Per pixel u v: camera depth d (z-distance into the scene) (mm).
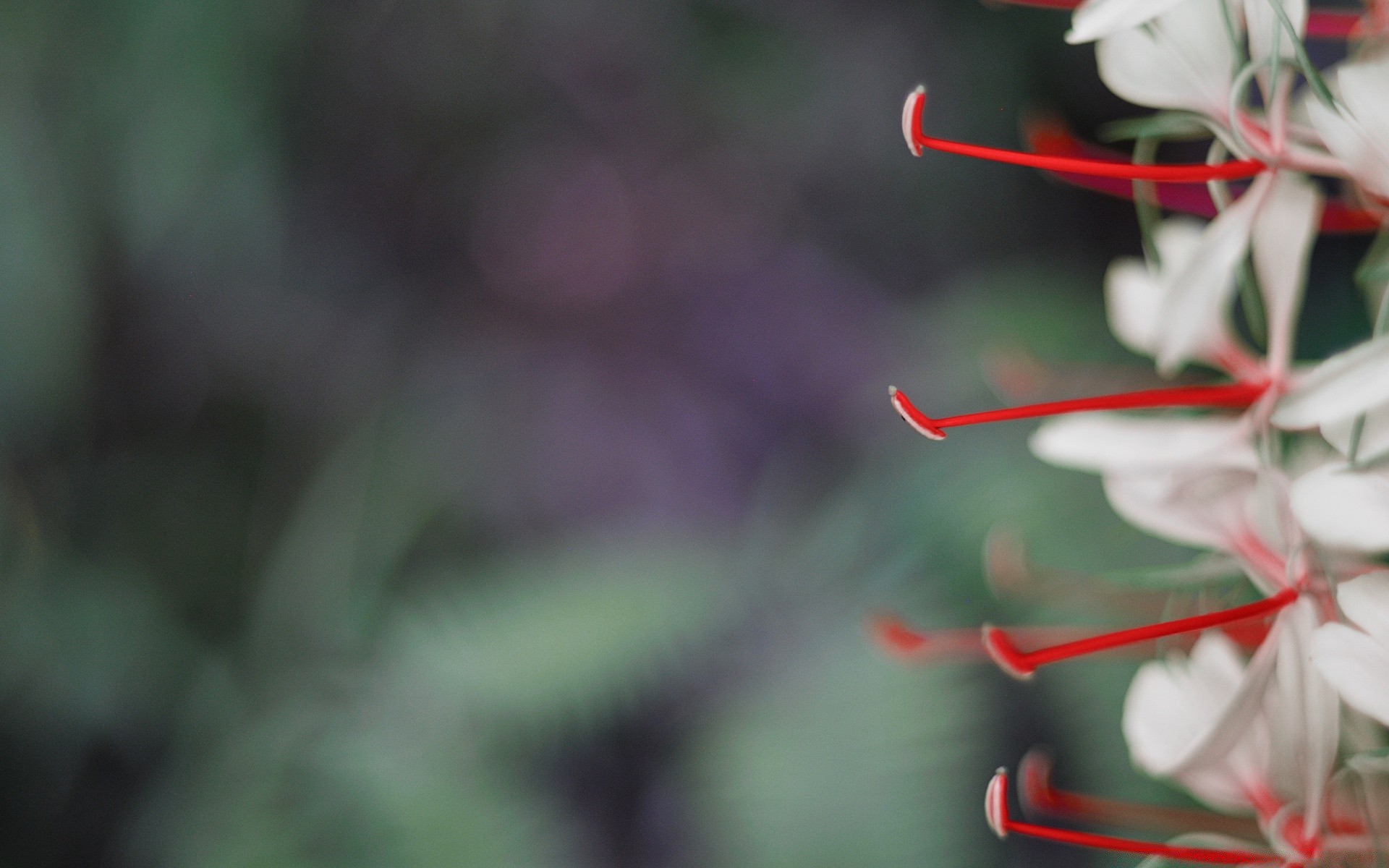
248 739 1055
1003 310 1038
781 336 1662
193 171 1237
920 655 510
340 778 953
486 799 945
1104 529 832
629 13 1534
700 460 1626
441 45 1535
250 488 1389
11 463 1227
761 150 1616
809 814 835
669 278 1720
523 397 1623
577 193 1716
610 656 998
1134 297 473
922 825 828
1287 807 437
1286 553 442
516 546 1479
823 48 1462
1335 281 784
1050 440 464
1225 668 452
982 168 1448
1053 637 513
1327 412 430
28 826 1164
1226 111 440
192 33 1202
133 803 1169
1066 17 1332
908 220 1546
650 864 1023
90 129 1197
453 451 1496
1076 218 1433
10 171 1165
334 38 1447
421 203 1610
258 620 1231
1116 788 804
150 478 1331
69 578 1228
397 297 1599
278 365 1445
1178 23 442
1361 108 424
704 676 1019
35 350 1188
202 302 1361
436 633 1060
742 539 1237
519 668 1001
